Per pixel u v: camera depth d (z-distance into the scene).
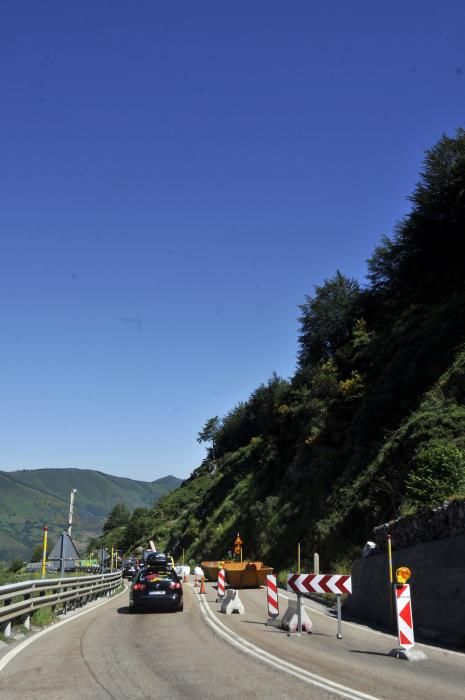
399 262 53.62
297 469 46.81
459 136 48.59
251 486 58.84
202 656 10.90
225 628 15.32
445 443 25.44
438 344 35.00
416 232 49.62
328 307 59.31
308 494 40.34
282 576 34.72
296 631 14.63
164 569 20.23
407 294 49.12
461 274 43.50
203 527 68.81
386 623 15.92
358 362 47.75
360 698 7.49
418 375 34.22
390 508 26.80
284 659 10.54
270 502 46.72
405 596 11.14
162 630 14.95
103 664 10.16
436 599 13.62
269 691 7.95
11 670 9.66
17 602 14.52
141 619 17.80
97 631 14.80
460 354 31.98
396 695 7.70
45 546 19.58
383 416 34.56
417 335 38.53
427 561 14.23
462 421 26.77
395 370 36.97
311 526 35.38
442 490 19.92
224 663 10.13
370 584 17.58
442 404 29.23
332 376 50.12
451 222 46.41
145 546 96.19
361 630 15.16
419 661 10.42
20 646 12.21
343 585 13.93
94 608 22.00
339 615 13.80
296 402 56.00
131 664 10.14
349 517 30.36
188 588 33.38
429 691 7.97
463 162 45.12
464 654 11.30
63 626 15.91
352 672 9.34
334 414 43.56
